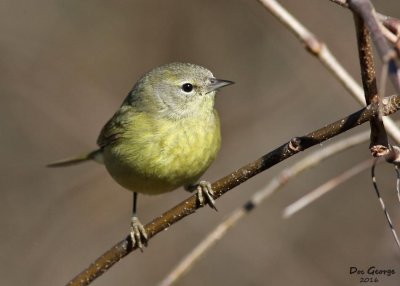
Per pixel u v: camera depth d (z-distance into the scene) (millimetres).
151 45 14414
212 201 7273
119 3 14781
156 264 13070
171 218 6688
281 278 12625
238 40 14453
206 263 12914
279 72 14359
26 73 14438
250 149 13805
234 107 14188
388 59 3811
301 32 6406
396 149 5199
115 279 13008
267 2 6371
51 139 14195
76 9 14859
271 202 13328
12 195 13883
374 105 5051
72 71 14453
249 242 13031
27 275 13141
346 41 13828
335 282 12391
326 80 14117
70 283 6559
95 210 13734
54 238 13531
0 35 14594
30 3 14891
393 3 14289
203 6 14531
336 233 12812
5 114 14312
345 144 7359
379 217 12758
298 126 13883
